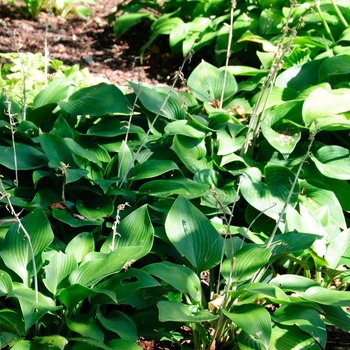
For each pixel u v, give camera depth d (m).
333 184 3.75
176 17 4.85
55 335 3.15
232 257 3.21
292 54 4.24
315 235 3.37
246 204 3.76
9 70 4.33
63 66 4.43
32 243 3.29
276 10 4.53
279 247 3.37
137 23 5.41
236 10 4.66
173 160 3.75
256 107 3.74
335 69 3.97
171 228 3.37
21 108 3.84
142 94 3.83
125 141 3.64
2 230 3.39
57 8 5.60
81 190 3.57
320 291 3.30
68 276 3.25
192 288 3.26
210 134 3.76
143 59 4.86
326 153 3.78
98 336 3.16
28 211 3.50
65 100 3.88
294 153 3.82
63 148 3.59
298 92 3.95
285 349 3.22
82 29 5.42
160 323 3.29
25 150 3.62
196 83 3.98
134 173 3.59
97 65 4.75
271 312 3.45
